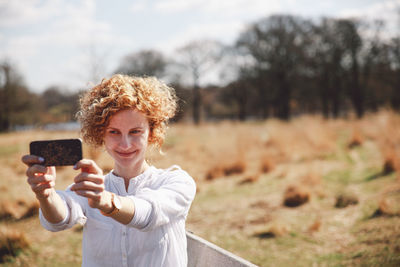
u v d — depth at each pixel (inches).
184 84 1482.5
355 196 211.6
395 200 198.1
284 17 1278.3
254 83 1494.8
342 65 1278.3
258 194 249.9
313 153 367.2
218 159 355.9
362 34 1179.3
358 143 402.3
